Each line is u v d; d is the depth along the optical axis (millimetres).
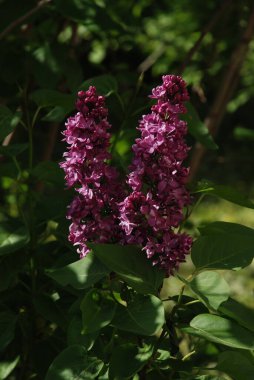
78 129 1217
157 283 1211
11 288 1438
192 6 2412
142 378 1285
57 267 1363
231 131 4816
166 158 1199
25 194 1426
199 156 1868
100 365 1229
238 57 1851
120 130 1455
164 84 1216
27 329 1430
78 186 1339
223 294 1195
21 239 1340
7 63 1706
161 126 1203
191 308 1324
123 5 1967
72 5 1638
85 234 1234
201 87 2033
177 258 1222
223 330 1223
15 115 1373
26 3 1705
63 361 1235
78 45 2012
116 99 1640
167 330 1266
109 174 1231
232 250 1238
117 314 1213
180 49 2541
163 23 2820
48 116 1420
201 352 1431
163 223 1200
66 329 1361
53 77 1683
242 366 1244
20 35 1817
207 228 1299
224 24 2021
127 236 1224
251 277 3068
